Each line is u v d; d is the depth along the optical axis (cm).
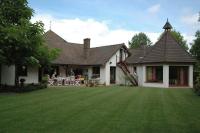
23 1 2473
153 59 3594
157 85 3547
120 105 1573
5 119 1159
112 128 1027
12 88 2491
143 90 2692
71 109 1423
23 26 2258
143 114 1298
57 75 3756
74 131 980
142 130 1006
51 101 1736
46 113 1303
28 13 2483
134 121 1145
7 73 3034
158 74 3625
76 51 4284
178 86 3512
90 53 4353
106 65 3938
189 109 1455
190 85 3525
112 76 4097
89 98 1914
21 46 2236
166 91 2598
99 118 1197
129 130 1003
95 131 983
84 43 4266
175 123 1120
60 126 1047
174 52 3553
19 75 3172
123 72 4031
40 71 3397
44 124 1075
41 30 2320
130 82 3884
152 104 1627
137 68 3909
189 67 3534
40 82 3172
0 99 1830
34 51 2405
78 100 1794
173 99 1900
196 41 4744
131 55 4259
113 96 2056
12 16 2452
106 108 1462
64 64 3759
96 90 2619
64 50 4050
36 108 1447
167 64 3462
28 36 2255
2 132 955
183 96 2119
